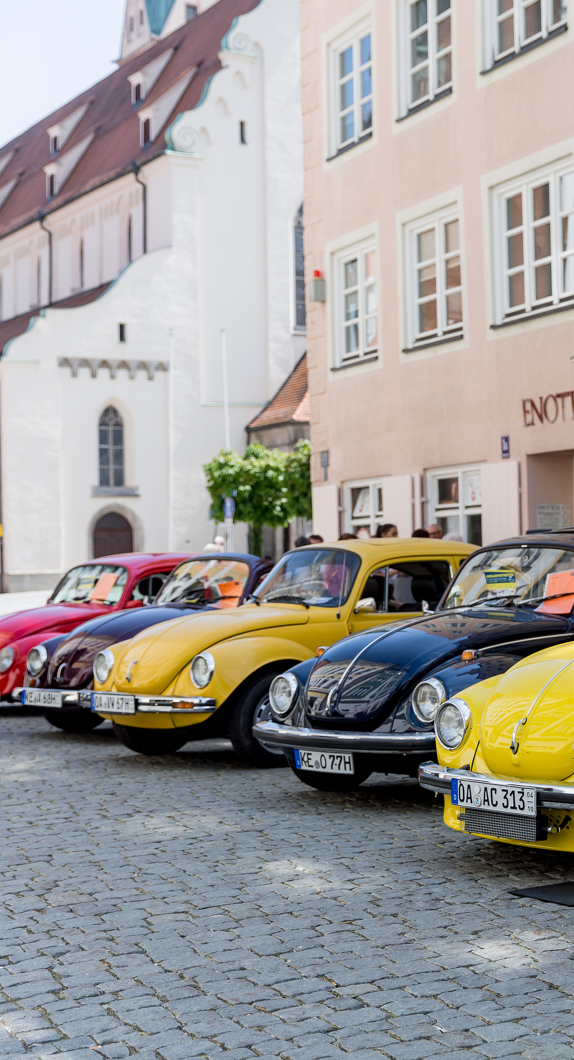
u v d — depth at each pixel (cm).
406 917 539
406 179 1820
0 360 4191
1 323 5588
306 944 504
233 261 4581
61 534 4275
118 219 4844
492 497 1636
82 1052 397
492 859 651
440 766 627
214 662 955
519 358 1586
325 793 866
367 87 1936
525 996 434
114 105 5566
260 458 3891
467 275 1684
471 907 553
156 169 4559
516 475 1588
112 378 4359
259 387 4622
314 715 784
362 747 746
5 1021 428
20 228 5581
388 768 758
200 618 1036
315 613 993
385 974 462
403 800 834
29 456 4231
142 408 4409
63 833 743
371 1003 432
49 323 4256
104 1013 432
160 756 1077
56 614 1330
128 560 1414
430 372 1770
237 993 448
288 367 4675
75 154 5506
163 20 6391
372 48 1895
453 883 599
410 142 1806
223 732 997
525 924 522
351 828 737
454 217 1730
